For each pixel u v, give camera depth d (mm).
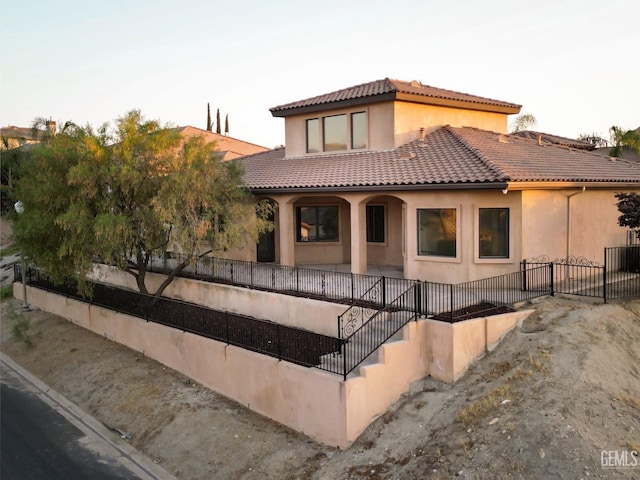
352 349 12883
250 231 18938
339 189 19344
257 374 13391
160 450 12961
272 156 27188
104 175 17656
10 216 22094
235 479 11258
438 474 9227
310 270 19422
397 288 16906
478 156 18031
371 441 11188
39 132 27297
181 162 18297
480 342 12898
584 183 17500
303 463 11125
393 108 21734
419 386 12617
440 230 17797
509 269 16719
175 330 16703
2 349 22219
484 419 10180
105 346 19844
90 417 15258
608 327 12656
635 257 18953
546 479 8383
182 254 21703
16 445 13680
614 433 9125
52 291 25344
